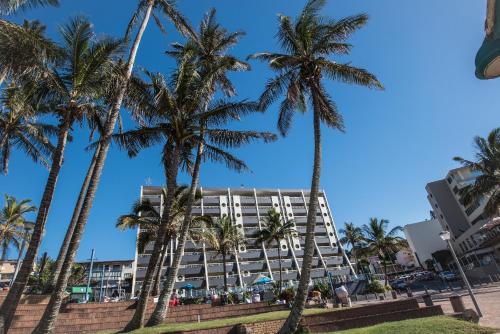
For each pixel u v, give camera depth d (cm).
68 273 1066
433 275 5509
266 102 1634
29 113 1541
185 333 1125
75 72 1396
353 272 8494
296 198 9894
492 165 3197
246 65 2056
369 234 4784
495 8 250
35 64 1112
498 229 3884
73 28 1413
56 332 1357
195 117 1605
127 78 1388
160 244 1391
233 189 9681
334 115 1593
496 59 256
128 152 1586
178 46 2242
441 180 7106
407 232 8544
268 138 1681
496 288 2358
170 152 1680
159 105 1508
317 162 1416
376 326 1070
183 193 2731
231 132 1655
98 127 1875
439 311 1201
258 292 3325
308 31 1584
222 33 2217
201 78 1742
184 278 7612
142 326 1262
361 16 1570
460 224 6688
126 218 2561
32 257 1098
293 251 8650
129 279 7350
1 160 2464
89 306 1725
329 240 9388
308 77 1562
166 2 1571
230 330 1177
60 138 1348
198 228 2717
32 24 1741
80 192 1838
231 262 8094
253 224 8969
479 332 902
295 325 1135
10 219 3503
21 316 1384
